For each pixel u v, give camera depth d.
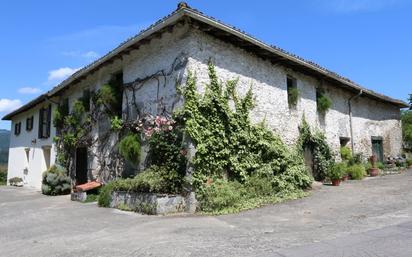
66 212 10.16
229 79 11.16
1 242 6.87
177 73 10.45
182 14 9.30
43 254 5.84
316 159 14.52
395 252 5.05
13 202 13.30
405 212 8.02
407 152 22.55
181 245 5.97
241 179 10.70
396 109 22.03
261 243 5.94
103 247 6.08
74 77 14.82
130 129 12.11
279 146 12.12
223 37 11.09
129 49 12.10
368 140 18.98
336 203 9.64
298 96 14.20
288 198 10.64
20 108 21.28
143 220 8.47
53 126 17.91
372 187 12.21
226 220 8.12
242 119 11.25
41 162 19.28
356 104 18.48
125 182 10.60
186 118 9.91
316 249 5.40
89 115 14.68
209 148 10.09
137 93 12.05
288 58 12.62
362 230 6.58
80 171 15.20
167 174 9.91
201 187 9.66
